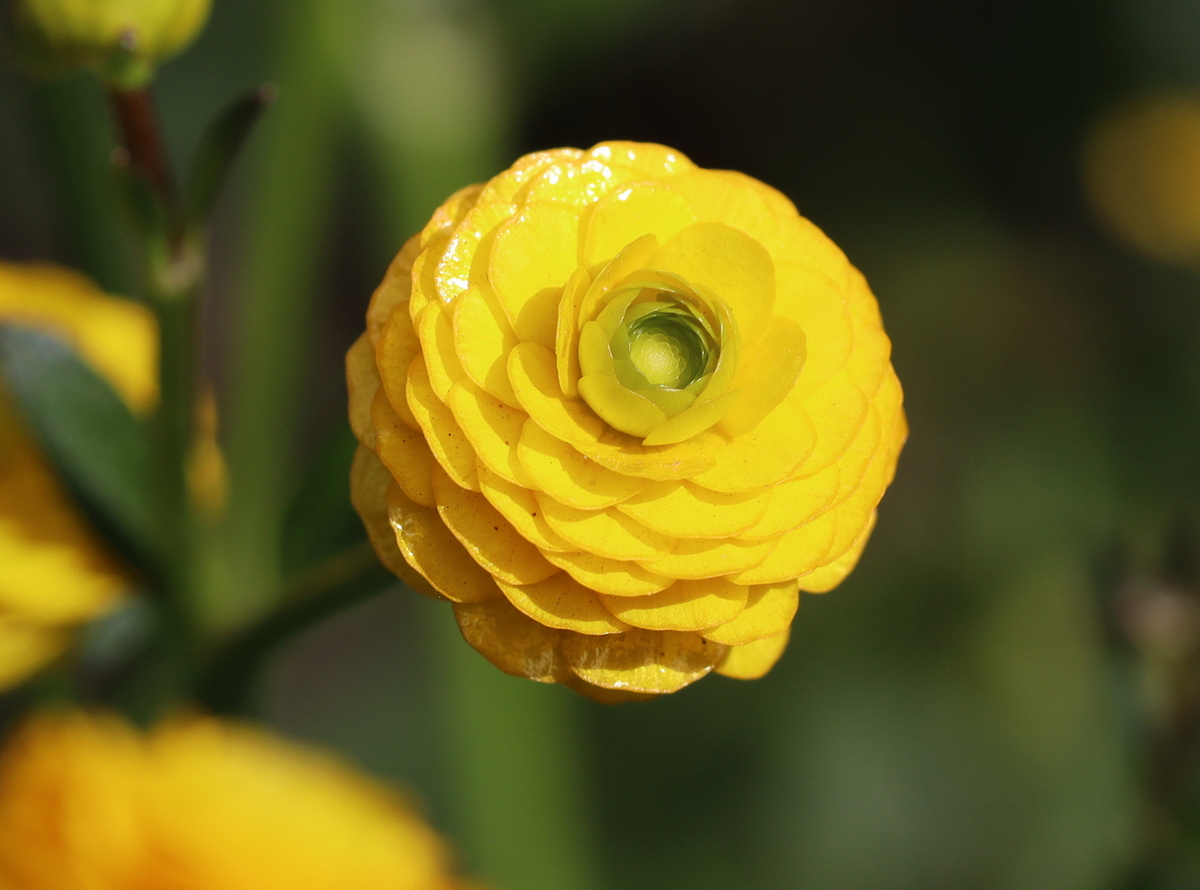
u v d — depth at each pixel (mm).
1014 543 429
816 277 209
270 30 315
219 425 289
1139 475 457
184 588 233
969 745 388
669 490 204
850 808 382
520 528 201
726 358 205
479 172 319
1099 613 244
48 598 235
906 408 493
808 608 405
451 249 205
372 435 204
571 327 205
